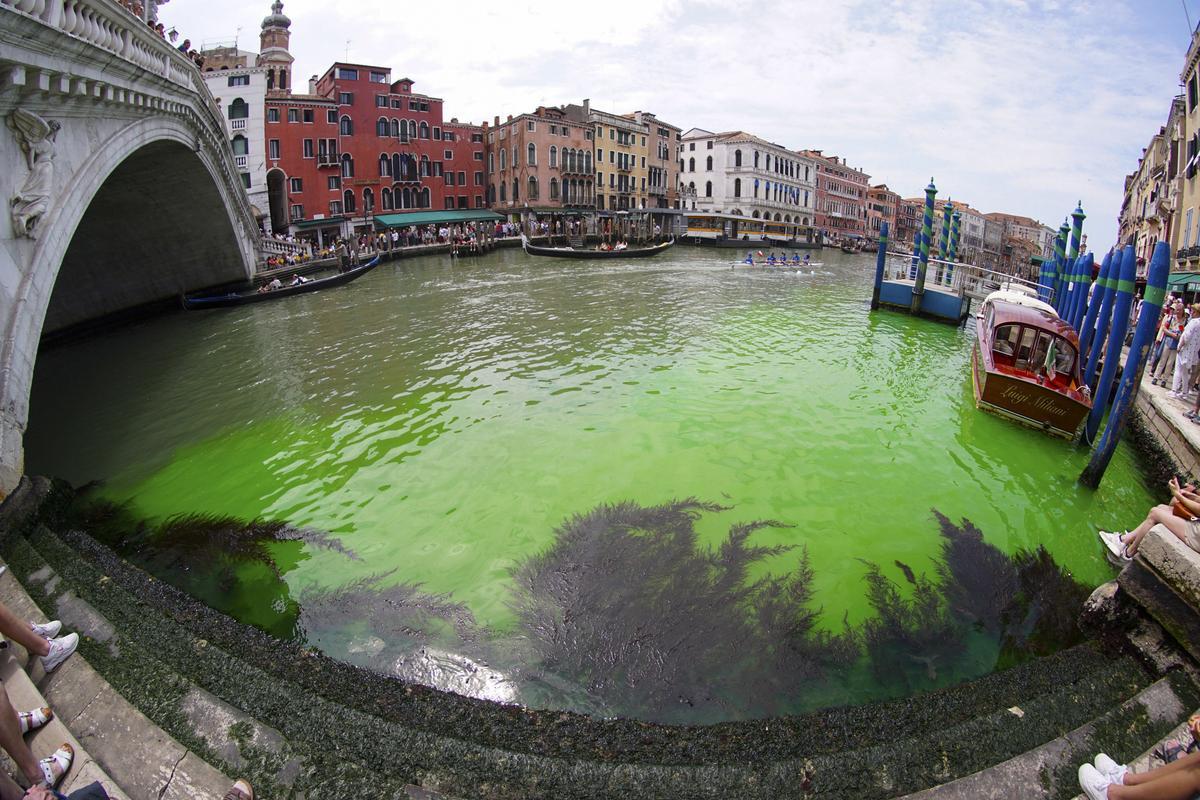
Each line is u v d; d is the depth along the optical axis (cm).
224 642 476
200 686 390
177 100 1328
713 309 2272
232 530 725
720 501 805
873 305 2283
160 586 559
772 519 762
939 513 796
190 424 1077
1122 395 838
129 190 1622
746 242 6109
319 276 3186
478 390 1248
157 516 762
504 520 753
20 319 712
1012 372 1179
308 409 1143
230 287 2512
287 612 575
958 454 991
